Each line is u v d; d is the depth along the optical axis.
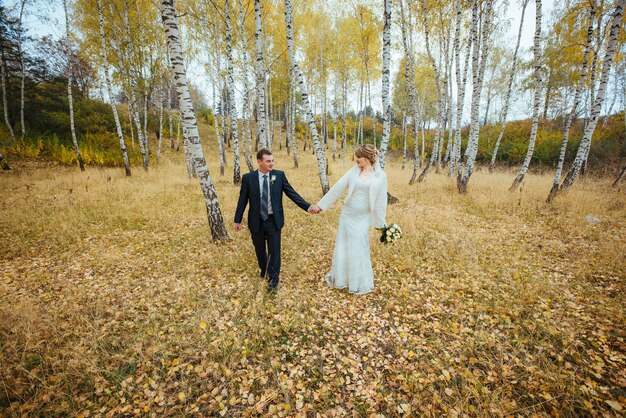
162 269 4.37
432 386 2.27
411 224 6.09
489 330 2.93
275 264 3.62
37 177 12.30
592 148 16.95
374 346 2.78
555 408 2.03
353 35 17.20
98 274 4.25
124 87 14.70
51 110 18.86
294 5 15.58
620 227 5.96
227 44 10.60
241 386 2.31
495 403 2.09
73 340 2.77
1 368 2.29
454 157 13.29
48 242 5.43
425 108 26.55
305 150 30.61
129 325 3.03
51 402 2.12
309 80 21.91
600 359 2.48
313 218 6.83
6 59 15.93
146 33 14.13
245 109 14.83
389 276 4.15
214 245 5.16
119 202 8.03
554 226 6.22
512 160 20.47
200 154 5.04
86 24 13.71
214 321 3.09
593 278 3.94
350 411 2.11
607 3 8.93
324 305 3.46
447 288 3.79
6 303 3.38
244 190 3.50
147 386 2.28
